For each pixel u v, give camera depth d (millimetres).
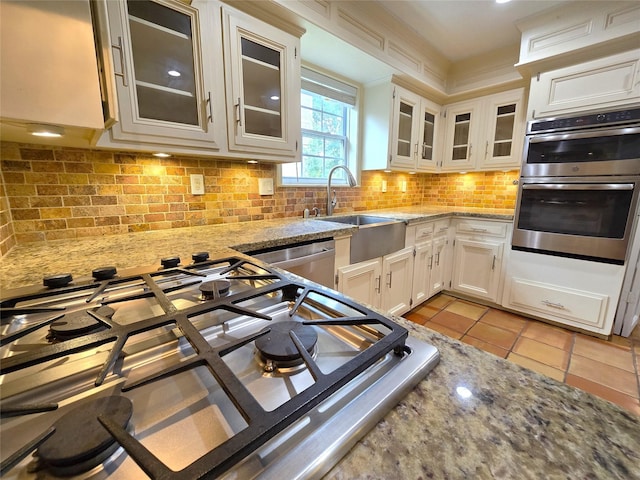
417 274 2359
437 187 3297
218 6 1222
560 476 256
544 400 346
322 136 2352
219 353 388
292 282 693
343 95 2324
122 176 1316
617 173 1787
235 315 603
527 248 2238
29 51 581
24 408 301
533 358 1816
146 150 1159
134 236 1301
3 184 1032
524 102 2406
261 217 1873
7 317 553
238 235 1341
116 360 430
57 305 614
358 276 1772
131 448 250
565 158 1972
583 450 281
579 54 1846
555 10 1843
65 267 843
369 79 2326
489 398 349
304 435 290
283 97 1508
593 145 1855
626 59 1709
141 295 613
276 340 447
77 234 1229
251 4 1328
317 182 2338
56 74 611
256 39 1362
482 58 2516
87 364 430
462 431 302
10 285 700
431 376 389
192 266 846
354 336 513
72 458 258
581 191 1930
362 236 1752
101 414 299
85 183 1227
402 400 344
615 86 1757
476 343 1996
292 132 1570
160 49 1121
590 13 1739
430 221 2412
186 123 1213
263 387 386
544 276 2180
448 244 2729
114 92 701
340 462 270
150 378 333
